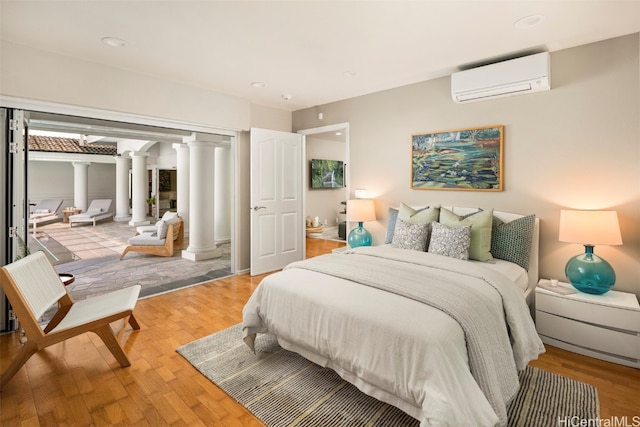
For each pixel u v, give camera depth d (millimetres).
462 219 3133
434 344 1563
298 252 5195
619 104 2664
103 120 3473
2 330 2883
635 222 2617
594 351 2461
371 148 4277
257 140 4570
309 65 3291
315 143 8438
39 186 11258
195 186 5789
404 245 3199
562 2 2162
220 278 4547
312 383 2154
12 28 2529
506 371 1806
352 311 1885
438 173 3684
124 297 2604
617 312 2359
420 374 1563
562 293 2613
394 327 1704
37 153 9758
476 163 3410
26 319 2068
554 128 2969
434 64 3260
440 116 3670
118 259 5750
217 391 2076
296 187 5121
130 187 12984
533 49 2900
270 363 2393
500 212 3236
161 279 4504
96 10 2281
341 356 1889
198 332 2896
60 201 10633
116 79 3322
